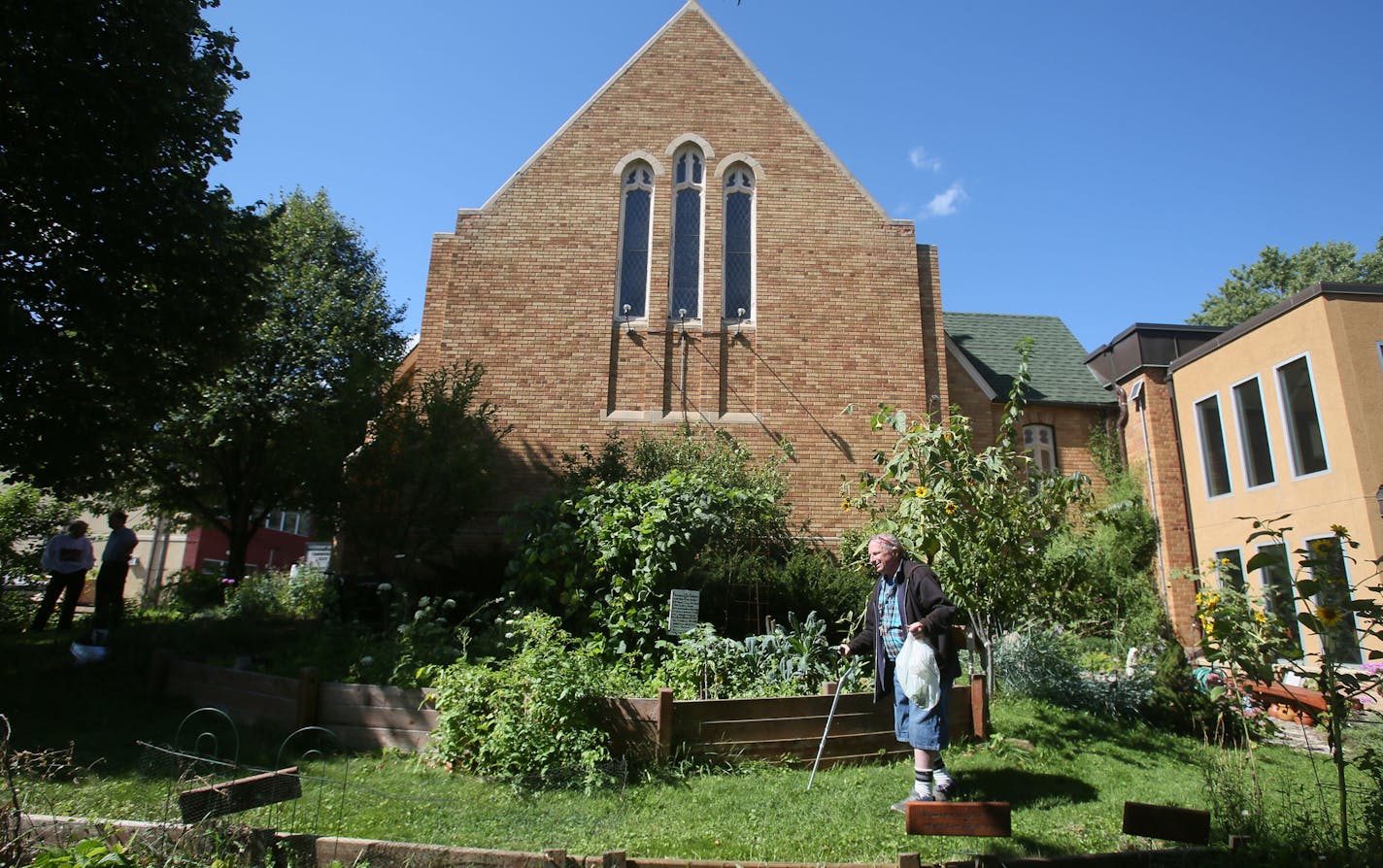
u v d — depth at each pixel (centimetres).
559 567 934
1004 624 900
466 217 1558
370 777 568
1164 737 807
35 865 323
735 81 1653
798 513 1432
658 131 1622
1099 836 491
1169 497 1522
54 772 526
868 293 1551
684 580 953
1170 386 1584
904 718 544
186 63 1054
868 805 539
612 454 1259
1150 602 1272
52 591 1259
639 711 611
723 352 1516
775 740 639
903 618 564
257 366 1652
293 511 1761
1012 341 1977
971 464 795
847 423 1484
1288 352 1268
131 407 1094
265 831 376
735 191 1617
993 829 361
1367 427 1142
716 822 497
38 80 918
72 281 967
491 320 1510
